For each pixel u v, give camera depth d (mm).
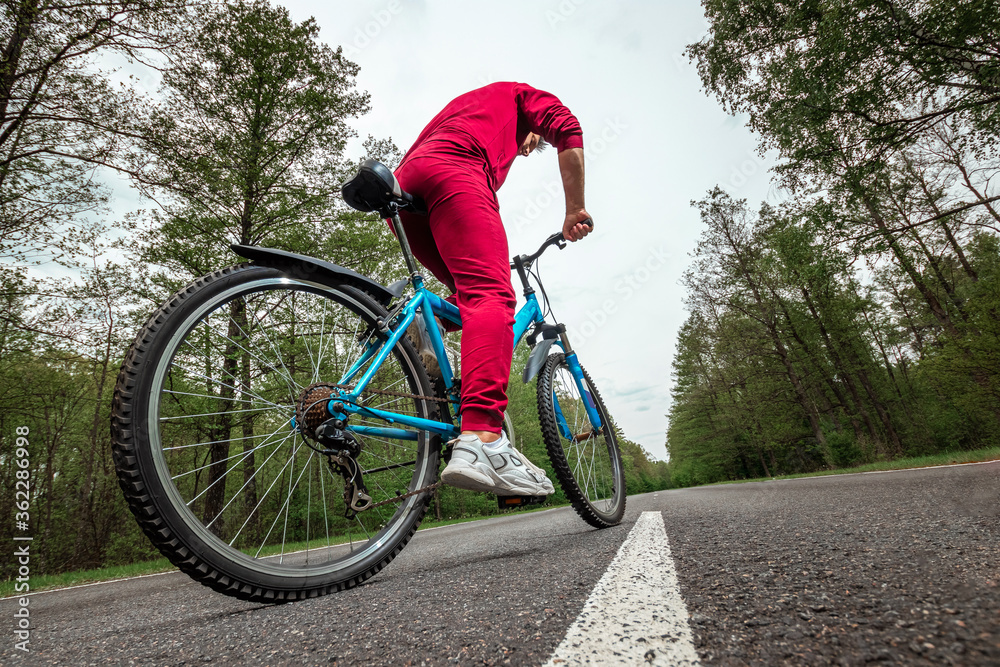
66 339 10656
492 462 1387
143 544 15992
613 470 2543
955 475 2904
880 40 9555
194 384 1232
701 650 523
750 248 27766
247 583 1153
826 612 581
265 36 12211
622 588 823
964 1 8789
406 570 1492
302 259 1413
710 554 1023
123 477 1028
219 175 10875
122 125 9438
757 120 13023
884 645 472
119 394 1056
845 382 28359
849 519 1282
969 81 9625
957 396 15859
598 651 557
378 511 1511
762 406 29703
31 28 8359
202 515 1179
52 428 15195
